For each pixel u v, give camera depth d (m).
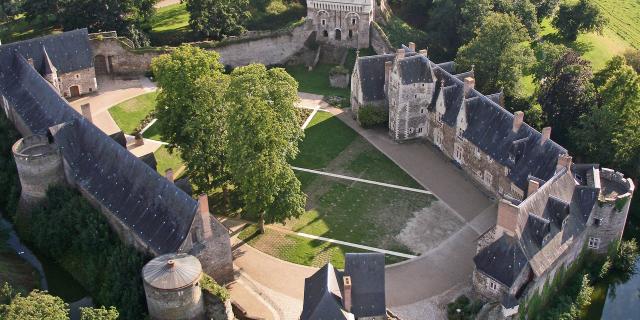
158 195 94.81
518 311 91.00
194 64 114.56
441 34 172.00
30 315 79.06
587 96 130.00
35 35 169.50
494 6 172.50
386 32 169.50
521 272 90.06
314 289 83.75
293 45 168.38
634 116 123.00
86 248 100.62
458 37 171.50
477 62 142.12
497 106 118.19
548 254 93.69
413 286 98.69
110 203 100.06
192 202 90.50
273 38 165.75
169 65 114.25
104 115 143.00
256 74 106.94
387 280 99.81
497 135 116.25
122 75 160.12
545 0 184.12
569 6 176.38
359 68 138.00
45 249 105.31
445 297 96.62
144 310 90.94
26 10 167.38
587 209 101.69
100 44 155.75
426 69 130.62
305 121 142.62
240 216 113.62
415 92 131.00
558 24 178.75
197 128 108.75
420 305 95.31
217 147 110.12
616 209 102.75
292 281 99.81
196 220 90.19
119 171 101.25
